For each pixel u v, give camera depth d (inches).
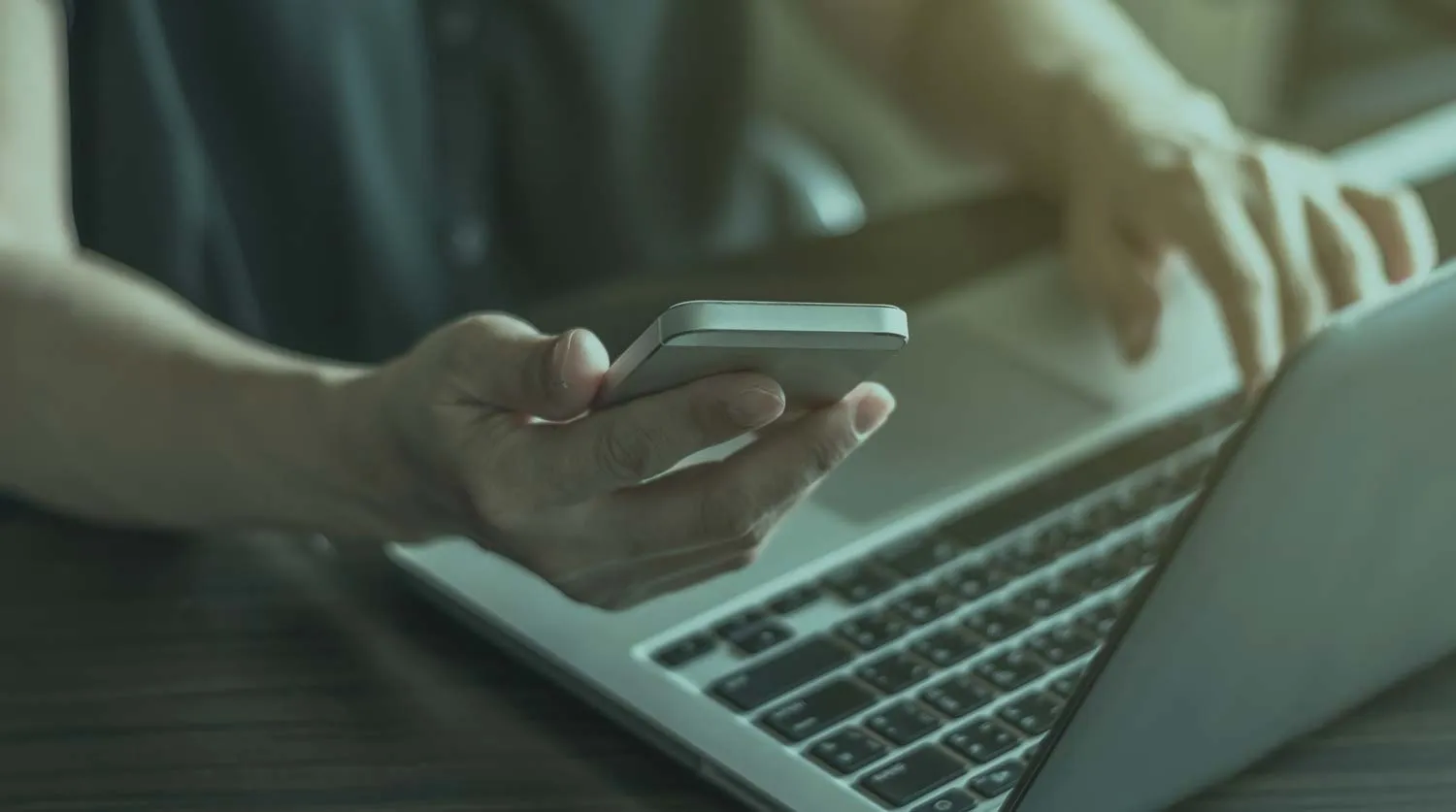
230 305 61.4
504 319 27.3
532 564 29.1
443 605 33.9
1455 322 24.3
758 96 74.0
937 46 57.6
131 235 58.0
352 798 29.2
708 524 27.7
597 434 25.9
